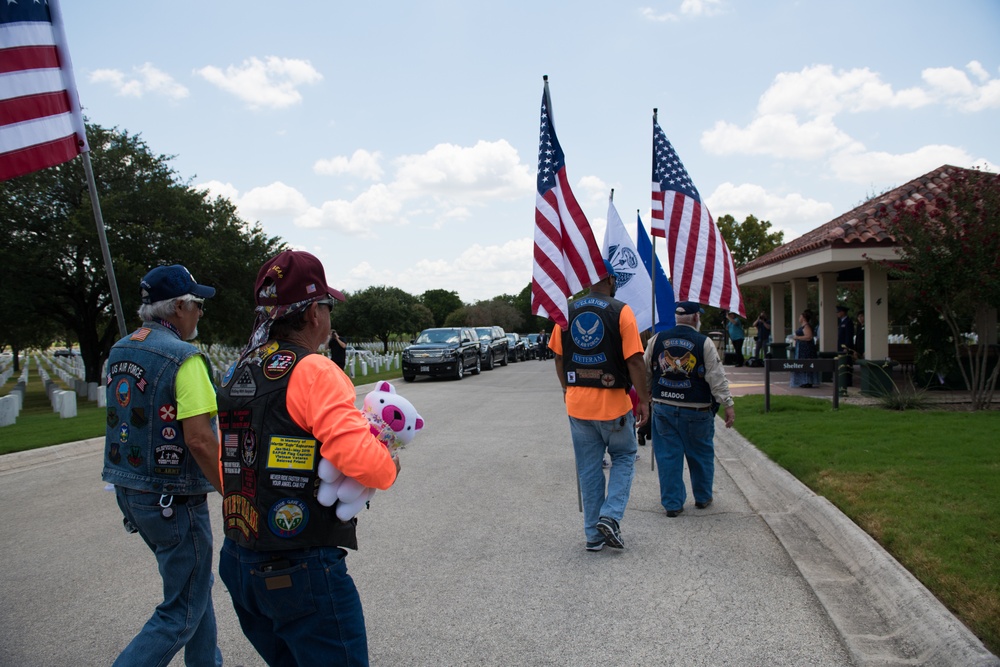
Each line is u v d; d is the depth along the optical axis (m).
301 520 2.10
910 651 3.23
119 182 22.25
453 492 6.87
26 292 20.45
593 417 4.81
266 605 2.15
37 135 3.76
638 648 3.45
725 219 34.16
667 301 8.07
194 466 2.76
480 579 4.46
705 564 4.64
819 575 4.32
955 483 5.63
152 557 5.14
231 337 26.36
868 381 12.74
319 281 2.31
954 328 10.45
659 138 7.30
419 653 3.46
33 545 5.47
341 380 2.16
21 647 3.67
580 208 5.31
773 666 3.22
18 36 3.72
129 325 24.08
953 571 3.82
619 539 4.77
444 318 93.62
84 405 16.92
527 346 40.72
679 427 5.78
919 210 10.18
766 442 8.09
